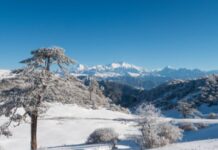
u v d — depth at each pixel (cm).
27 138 4400
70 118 6266
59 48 2045
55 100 2052
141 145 2273
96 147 2691
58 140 4391
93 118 6562
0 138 4372
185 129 4278
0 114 1989
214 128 3903
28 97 1939
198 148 1903
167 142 2244
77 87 2145
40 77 1962
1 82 1983
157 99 19600
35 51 2027
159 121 2527
